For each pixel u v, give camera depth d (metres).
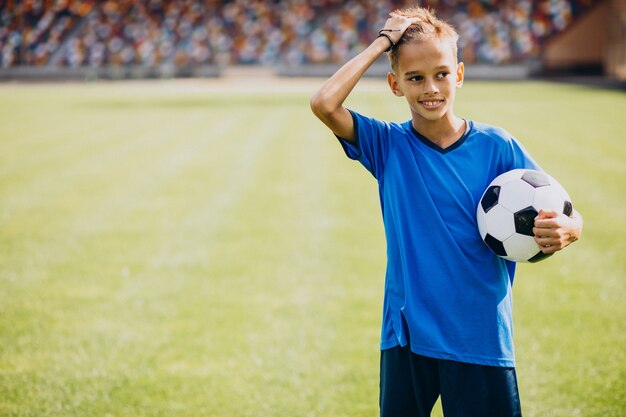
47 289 5.38
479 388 2.21
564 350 4.11
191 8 41.16
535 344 4.21
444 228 2.24
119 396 3.62
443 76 2.17
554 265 5.84
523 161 2.34
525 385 3.67
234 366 4.00
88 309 4.95
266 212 7.89
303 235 6.90
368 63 2.24
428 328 2.22
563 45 35.03
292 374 3.88
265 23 40.16
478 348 2.21
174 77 37.69
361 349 4.21
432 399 2.33
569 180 9.12
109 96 26.34
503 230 2.23
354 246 6.50
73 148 13.10
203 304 5.04
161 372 3.92
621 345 4.17
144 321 4.72
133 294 5.27
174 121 17.67
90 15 41.44
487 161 2.31
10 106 22.09
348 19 39.84
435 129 2.28
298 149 12.55
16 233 7.07
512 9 38.12
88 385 3.75
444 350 2.21
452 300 2.23
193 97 25.56
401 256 2.29
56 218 7.72
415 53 2.15
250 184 9.48
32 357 4.13
